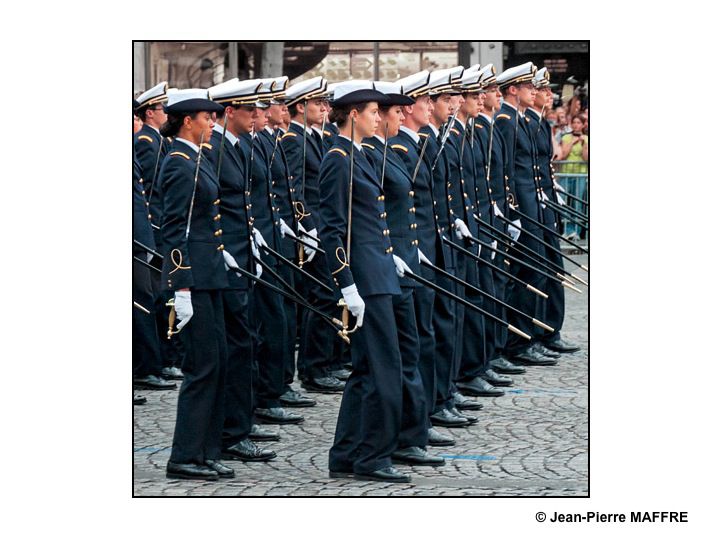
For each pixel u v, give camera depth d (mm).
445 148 21500
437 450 19062
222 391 17469
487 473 17703
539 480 17328
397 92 17922
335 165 16859
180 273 16781
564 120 43312
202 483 17094
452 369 20547
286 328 21250
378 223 17125
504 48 42531
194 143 17281
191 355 17219
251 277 17812
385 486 16938
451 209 21750
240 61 41500
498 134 24953
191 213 16984
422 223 19391
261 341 21000
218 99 18703
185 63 41094
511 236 25562
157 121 23984
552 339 27578
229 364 18359
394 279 17188
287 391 22500
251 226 19125
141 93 24375
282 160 22859
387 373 17016
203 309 17125
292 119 24172
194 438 17250
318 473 17688
